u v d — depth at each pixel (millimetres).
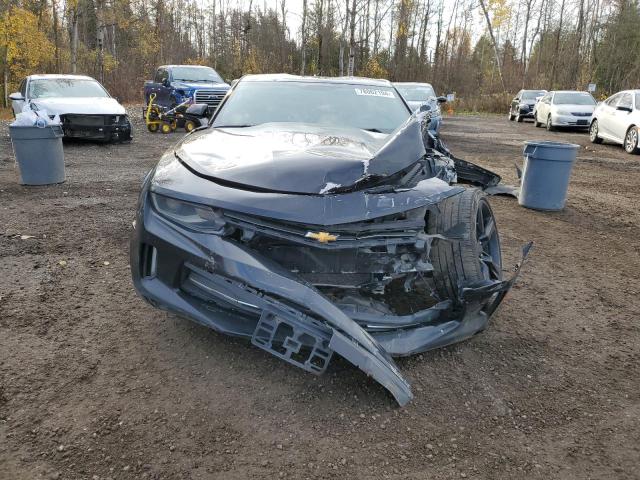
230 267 2648
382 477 2213
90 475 2148
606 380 3078
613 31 41281
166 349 3135
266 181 2844
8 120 19406
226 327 2754
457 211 3242
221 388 2771
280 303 2629
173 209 2887
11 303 3658
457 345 3365
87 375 2842
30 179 7477
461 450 2412
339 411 2631
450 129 21328
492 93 42844
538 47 50969
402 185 3004
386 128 4316
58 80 12609
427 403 2742
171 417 2527
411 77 39812
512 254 5383
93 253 4742
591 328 3752
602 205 7906
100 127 11711
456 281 3137
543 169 7230
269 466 2242
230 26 44031
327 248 2695
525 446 2465
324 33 29547
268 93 4652
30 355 3010
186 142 3670
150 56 41438
